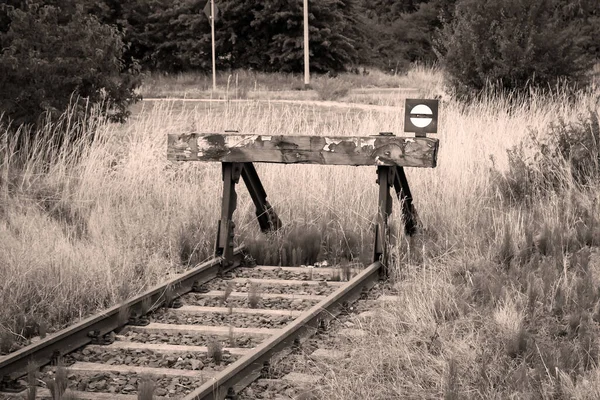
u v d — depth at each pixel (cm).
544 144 1103
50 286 761
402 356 595
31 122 1298
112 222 991
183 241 949
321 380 570
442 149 1185
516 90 1767
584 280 699
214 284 838
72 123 1305
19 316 695
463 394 529
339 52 4384
